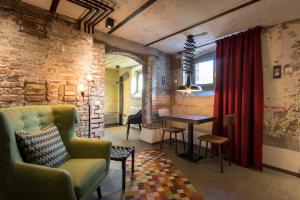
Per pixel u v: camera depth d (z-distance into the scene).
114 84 7.62
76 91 2.96
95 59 3.40
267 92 3.04
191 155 3.36
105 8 2.55
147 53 4.33
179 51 4.68
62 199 1.26
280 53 2.90
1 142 1.37
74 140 2.06
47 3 2.50
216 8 2.52
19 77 2.42
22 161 1.51
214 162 3.19
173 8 2.56
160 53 4.69
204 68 4.31
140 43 4.12
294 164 2.74
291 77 2.79
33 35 2.54
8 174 1.37
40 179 1.29
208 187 2.32
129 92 7.10
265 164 3.04
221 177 2.62
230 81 3.32
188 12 2.66
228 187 2.33
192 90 3.38
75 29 2.96
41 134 1.74
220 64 3.54
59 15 2.79
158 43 4.11
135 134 5.36
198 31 3.34
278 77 2.91
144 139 4.51
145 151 3.74
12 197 1.37
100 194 2.01
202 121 3.12
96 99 3.39
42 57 2.62
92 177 1.64
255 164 2.95
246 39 3.12
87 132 3.12
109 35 3.60
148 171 2.76
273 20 2.82
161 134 4.45
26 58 2.47
